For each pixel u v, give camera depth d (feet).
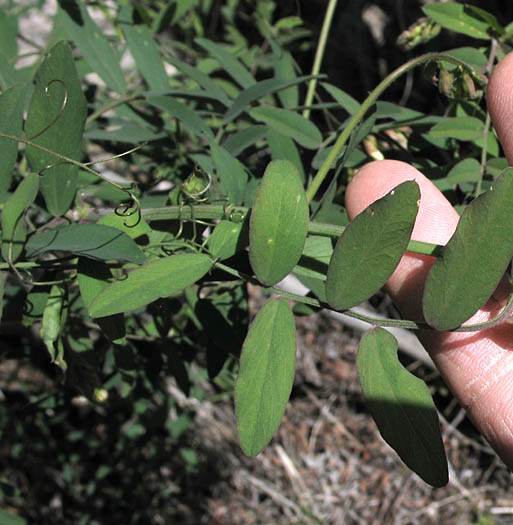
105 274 0.78
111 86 1.08
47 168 0.82
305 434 2.86
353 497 2.77
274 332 0.70
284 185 0.69
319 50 1.21
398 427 0.68
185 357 1.14
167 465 2.50
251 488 2.70
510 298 0.68
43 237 0.78
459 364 0.82
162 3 1.52
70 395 1.27
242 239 0.76
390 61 2.36
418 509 2.73
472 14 1.00
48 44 1.19
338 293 0.69
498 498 2.69
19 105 0.83
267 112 1.02
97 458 2.31
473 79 0.98
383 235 0.67
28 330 1.24
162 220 0.85
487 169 1.00
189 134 1.31
